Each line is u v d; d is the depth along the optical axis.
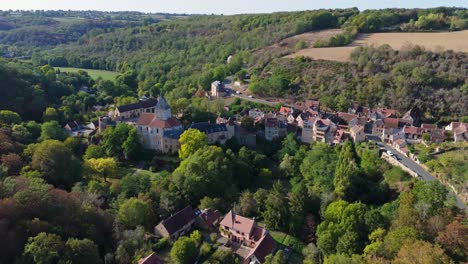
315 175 150.62
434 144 165.38
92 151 166.75
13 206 96.44
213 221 122.88
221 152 155.00
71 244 90.88
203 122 191.38
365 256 97.56
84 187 131.62
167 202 124.69
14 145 149.38
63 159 141.38
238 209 128.75
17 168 134.12
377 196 140.75
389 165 157.88
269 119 190.88
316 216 128.00
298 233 120.56
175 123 182.50
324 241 109.88
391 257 96.25
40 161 136.88
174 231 114.56
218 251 105.94
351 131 182.38
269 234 115.19
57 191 111.12
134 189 134.12
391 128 181.25
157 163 168.00
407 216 107.12
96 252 93.56
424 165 150.88
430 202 114.75
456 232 99.81
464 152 152.75
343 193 135.12
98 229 105.94
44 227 95.44
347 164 144.62
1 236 89.06
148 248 104.06
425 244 90.62
